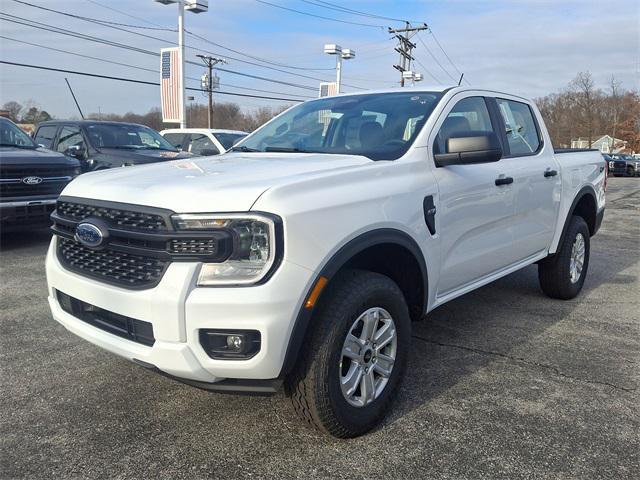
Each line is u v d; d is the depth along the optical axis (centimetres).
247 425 302
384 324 300
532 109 498
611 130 7731
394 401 317
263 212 243
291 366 253
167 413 314
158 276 249
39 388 342
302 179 268
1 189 688
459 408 323
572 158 533
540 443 287
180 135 1304
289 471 262
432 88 404
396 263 329
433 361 391
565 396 340
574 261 545
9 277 594
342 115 398
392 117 373
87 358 387
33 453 273
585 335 450
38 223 734
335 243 263
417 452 278
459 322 477
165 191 259
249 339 242
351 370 283
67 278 291
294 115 434
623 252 835
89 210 282
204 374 247
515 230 436
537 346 423
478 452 278
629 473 263
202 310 239
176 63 1977
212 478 255
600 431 300
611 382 361
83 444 282
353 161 319
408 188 318
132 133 1052
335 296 272
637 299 560
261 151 392
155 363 249
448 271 359
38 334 430
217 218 242
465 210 367
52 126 1045
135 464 265
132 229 256
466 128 396
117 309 261
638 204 1605
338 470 262
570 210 518
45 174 730
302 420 288
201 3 1936
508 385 354
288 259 245
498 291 580
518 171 430
